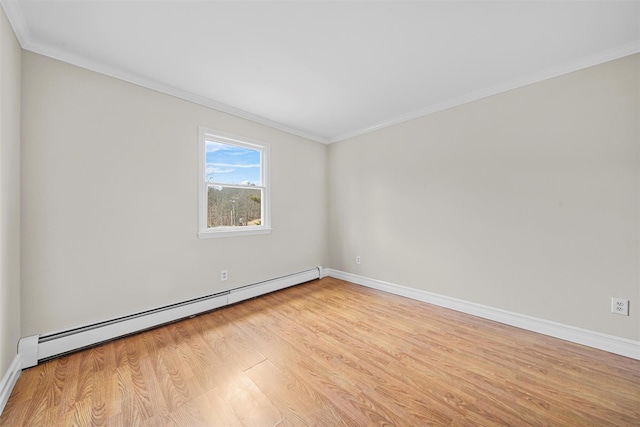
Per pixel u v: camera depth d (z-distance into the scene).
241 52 1.95
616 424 1.29
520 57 2.03
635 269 1.87
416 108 3.00
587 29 1.71
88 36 1.75
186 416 1.33
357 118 3.32
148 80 2.31
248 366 1.77
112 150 2.14
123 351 1.94
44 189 1.84
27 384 1.56
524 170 2.33
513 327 2.37
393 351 1.96
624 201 1.90
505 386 1.57
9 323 1.56
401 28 1.71
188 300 2.61
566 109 2.12
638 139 1.84
